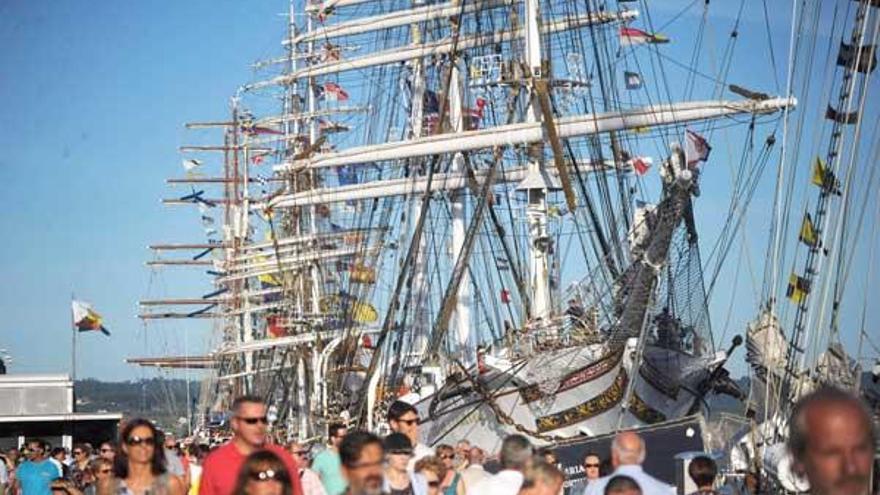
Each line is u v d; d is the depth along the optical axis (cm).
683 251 4138
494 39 6525
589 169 6038
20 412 6175
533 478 1494
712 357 4475
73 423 6134
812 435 688
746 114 5338
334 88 9988
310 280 9712
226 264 12888
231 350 10625
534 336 4497
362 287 7644
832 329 2509
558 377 4347
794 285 2692
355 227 8531
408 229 7150
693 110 5384
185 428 13475
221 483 1510
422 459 1786
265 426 1527
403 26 7600
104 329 8275
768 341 2989
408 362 6381
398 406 1930
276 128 12294
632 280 4147
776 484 2552
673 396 4375
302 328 9838
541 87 4866
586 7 5741
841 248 2506
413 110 7125
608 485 1416
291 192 9169
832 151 2595
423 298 6762
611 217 5638
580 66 5722
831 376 2528
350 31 7831
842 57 2558
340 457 1284
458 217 6694
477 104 6862
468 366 4922
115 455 1647
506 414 4478
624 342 4141
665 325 4278
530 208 5431
